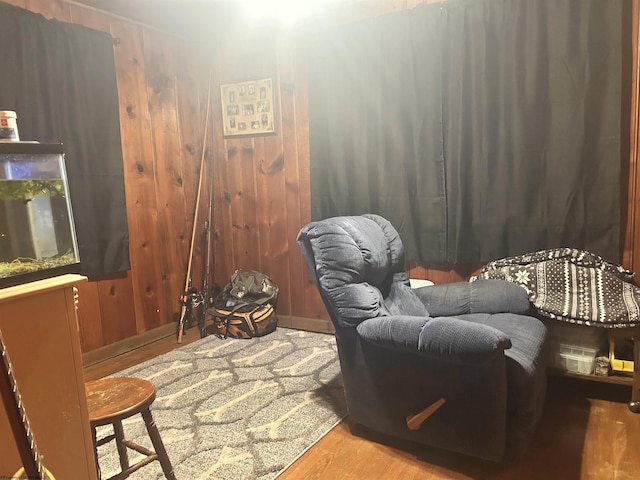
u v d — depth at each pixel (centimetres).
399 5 294
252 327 339
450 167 285
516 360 178
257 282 354
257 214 373
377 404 202
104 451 207
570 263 251
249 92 360
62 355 121
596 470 186
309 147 338
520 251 271
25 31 261
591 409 232
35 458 105
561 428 216
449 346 172
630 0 238
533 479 182
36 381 115
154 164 345
